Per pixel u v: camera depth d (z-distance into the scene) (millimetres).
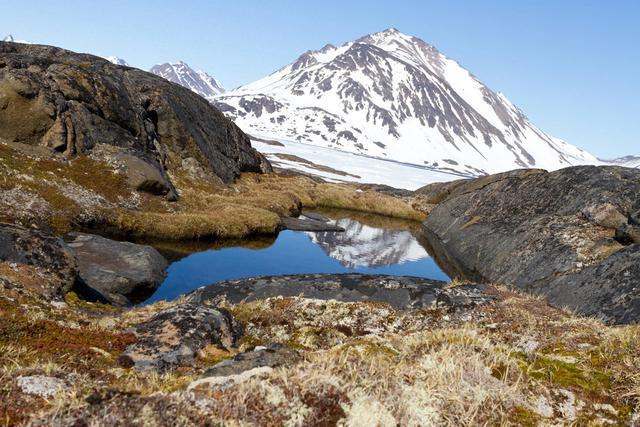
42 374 6406
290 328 14367
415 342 8641
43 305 12555
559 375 7449
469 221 45969
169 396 5043
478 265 36219
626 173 32281
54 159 33562
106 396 4957
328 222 53531
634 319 18172
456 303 15211
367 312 15125
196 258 30109
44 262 15219
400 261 38281
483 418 5898
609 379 7324
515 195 41812
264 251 35000
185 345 10453
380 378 6168
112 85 42812
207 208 41312
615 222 28297
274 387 5355
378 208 67188
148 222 32562
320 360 6621
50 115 34719
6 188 27703
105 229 30406
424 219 66000
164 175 41281
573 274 25234
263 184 61875
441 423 5594
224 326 11969
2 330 9141
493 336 10852
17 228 15898
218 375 7086
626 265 21703
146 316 14422
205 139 53906
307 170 121375
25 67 37562
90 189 33125
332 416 5215
